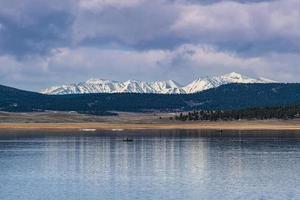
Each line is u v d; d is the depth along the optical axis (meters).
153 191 143.25
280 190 143.00
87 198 134.38
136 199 132.62
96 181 161.38
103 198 134.12
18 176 173.12
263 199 130.75
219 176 170.75
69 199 133.50
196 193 139.75
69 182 159.62
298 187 147.50
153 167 197.25
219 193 139.50
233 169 188.75
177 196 136.00
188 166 199.38
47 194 139.88
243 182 157.50
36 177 170.50
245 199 131.12
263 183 155.12
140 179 165.25
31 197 136.00
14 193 141.50
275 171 182.25
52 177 170.50
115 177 170.25
